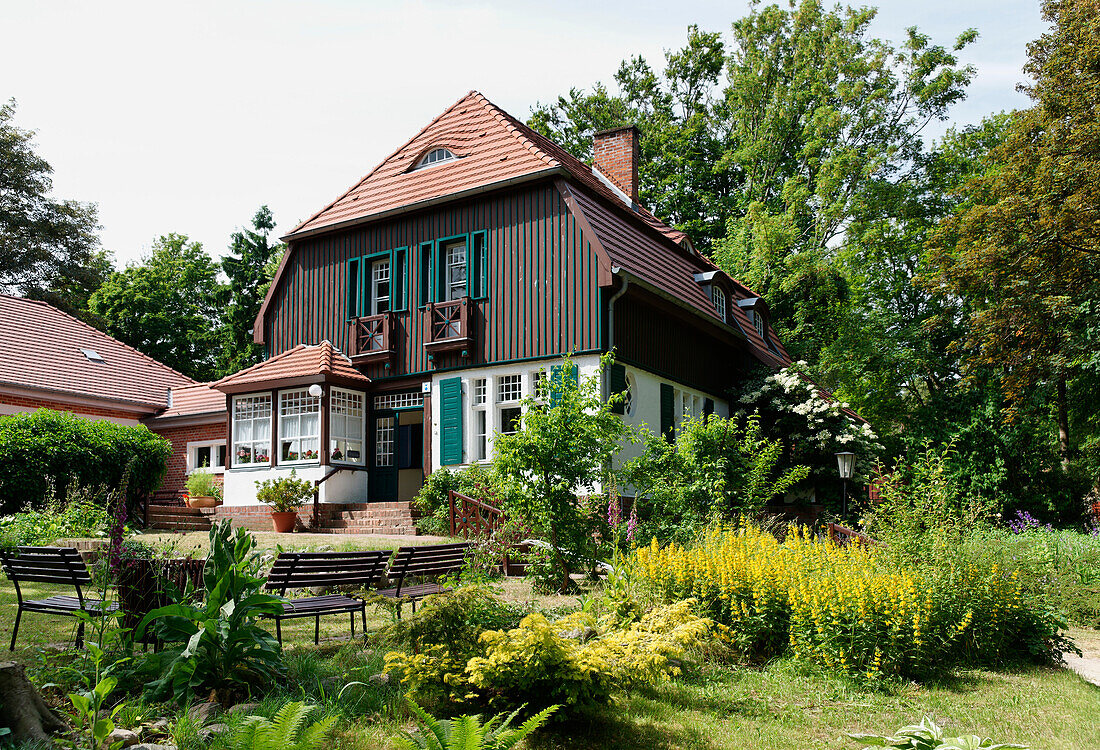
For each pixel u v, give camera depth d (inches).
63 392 824.9
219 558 222.5
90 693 194.7
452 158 784.3
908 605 285.1
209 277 1633.9
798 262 1186.6
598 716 215.6
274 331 834.8
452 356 716.0
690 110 1555.1
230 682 214.8
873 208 1209.4
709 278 831.7
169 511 717.9
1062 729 223.0
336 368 733.9
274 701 203.6
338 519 679.1
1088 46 754.8
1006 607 319.0
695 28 1529.3
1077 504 1007.6
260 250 1533.0
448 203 739.4
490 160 738.2
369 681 229.9
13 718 173.2
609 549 419.2
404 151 830.5
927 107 1314.0
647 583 315.0
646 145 1453.0
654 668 225.1
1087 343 813.2
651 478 520.7
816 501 860.6
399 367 745.0
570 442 425.7
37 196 1338.6
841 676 270.8
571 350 655.8
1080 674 313.7
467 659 218.4
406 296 753.6
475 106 815.1
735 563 305.9
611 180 976.9
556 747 197.8
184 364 1513.3
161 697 209.6
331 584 291.3
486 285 711.1
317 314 805.9
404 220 766.5
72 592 388.8
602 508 439.2
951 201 1246.9
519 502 422.3
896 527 351.9
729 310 899.4
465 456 695.1
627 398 674.8
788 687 259.0
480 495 525.3
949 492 380.2
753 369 897.5
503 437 433.7
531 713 208.8
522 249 694.5
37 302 962.1
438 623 228.4
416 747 150.8
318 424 721.6
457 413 703.1
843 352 1168.2
